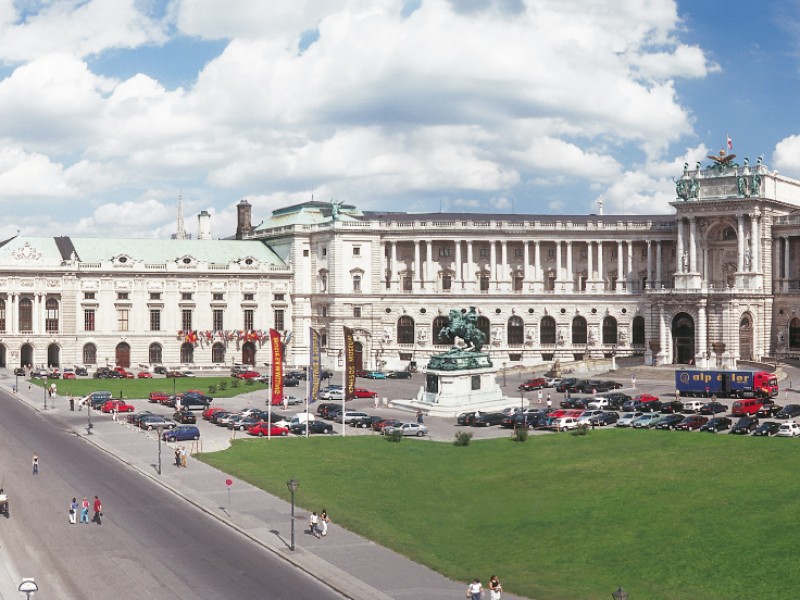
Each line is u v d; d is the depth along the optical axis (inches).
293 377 6973.4
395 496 3331.7
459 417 4945.9
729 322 7081.7
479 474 3663.9
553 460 3794.3
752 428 4252.0
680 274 7460.6
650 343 7401.6
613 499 3110.2
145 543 2755.9
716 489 3117.6
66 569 2519.7
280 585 2411.4
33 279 7559.1
